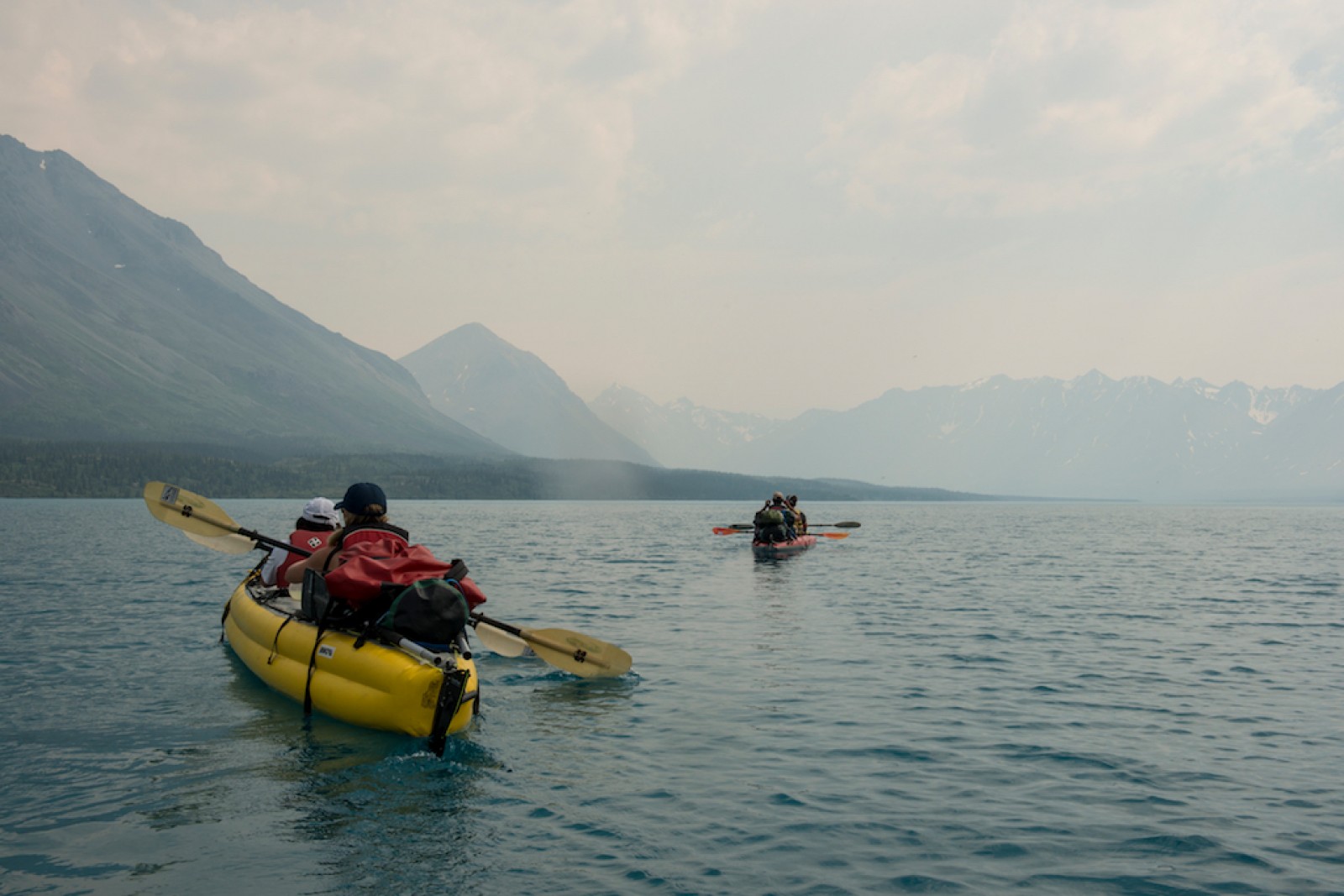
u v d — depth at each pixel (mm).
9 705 9844
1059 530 72188
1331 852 6090
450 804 6957
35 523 62625
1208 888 5551
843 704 10211
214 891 5477
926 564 31359
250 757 8117
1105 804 7016
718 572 27266
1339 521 111188
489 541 46688
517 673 11945
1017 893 5492
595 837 6320
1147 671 12188
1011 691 10914
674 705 10125
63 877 5668
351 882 5613
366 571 9305
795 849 6133
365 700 8789
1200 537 59156
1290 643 14570
